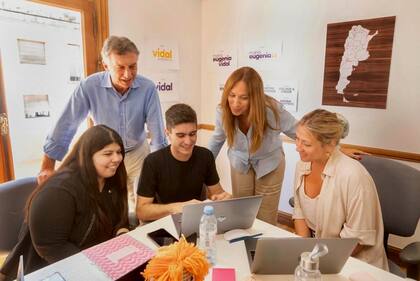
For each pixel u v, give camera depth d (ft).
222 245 3.89
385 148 7.69
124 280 2.98
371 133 7.84
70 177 4.09
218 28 10.42
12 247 4.71
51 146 6.45
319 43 8.33
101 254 3.32
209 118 11.30
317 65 8.46
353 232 4.12
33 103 7.34
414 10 6.82
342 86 8.09
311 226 4.90
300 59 8.75
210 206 3.66
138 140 7.22
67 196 3.96
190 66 10.75
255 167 6.66
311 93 8.70
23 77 7.09
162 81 9.89
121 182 4.66
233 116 6.15
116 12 8.37
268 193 6.81
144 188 5.16
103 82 6.44
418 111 7.11
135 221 5.65
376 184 5.36
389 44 7.23
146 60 9.31
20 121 7.18
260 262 3.17
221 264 3.49
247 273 3.32
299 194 4.97
